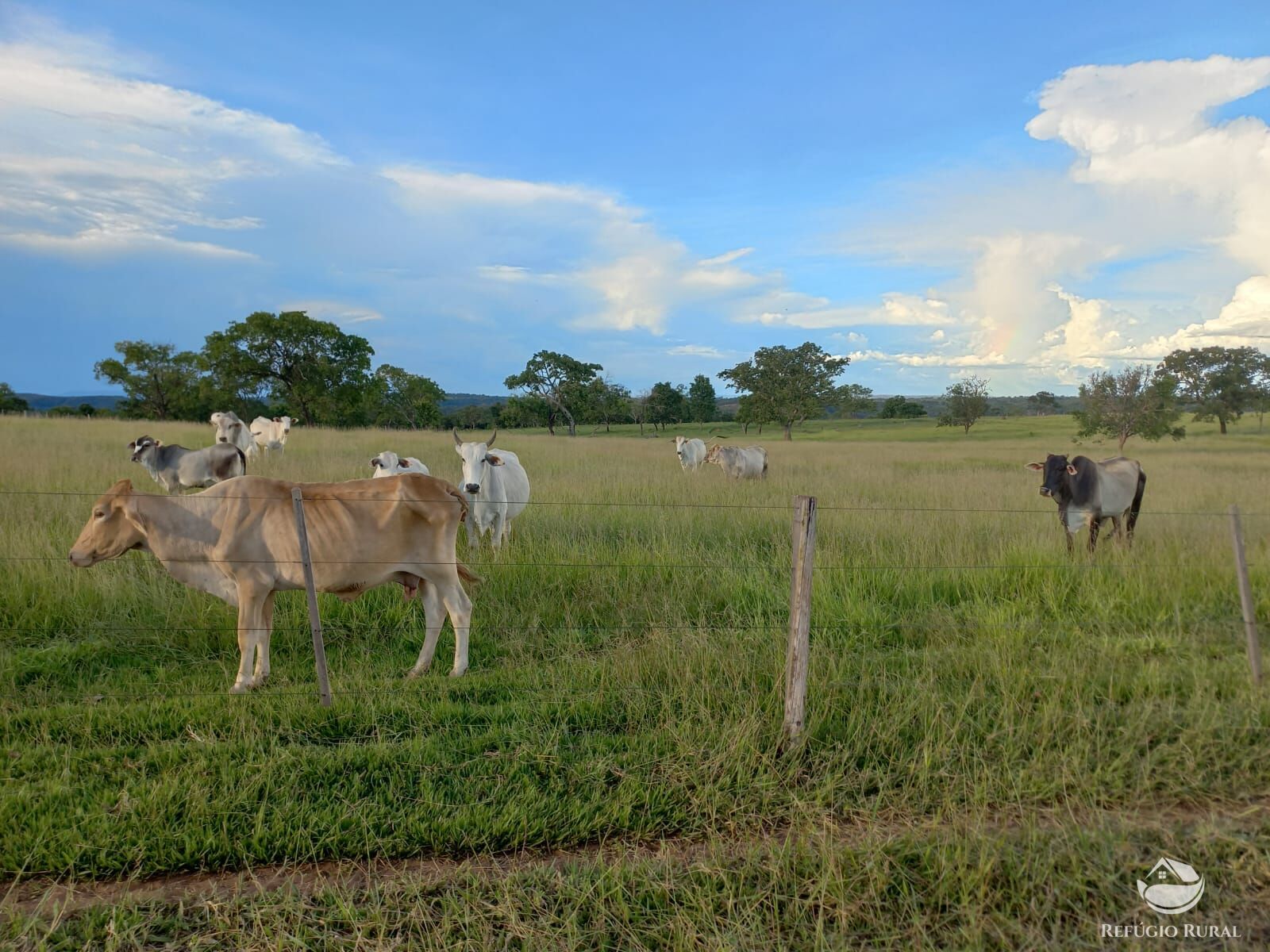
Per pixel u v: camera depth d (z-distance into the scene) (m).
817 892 3.13
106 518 5.72
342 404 53.56
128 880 3.27
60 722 4.51
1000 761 4.17
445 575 5.82
